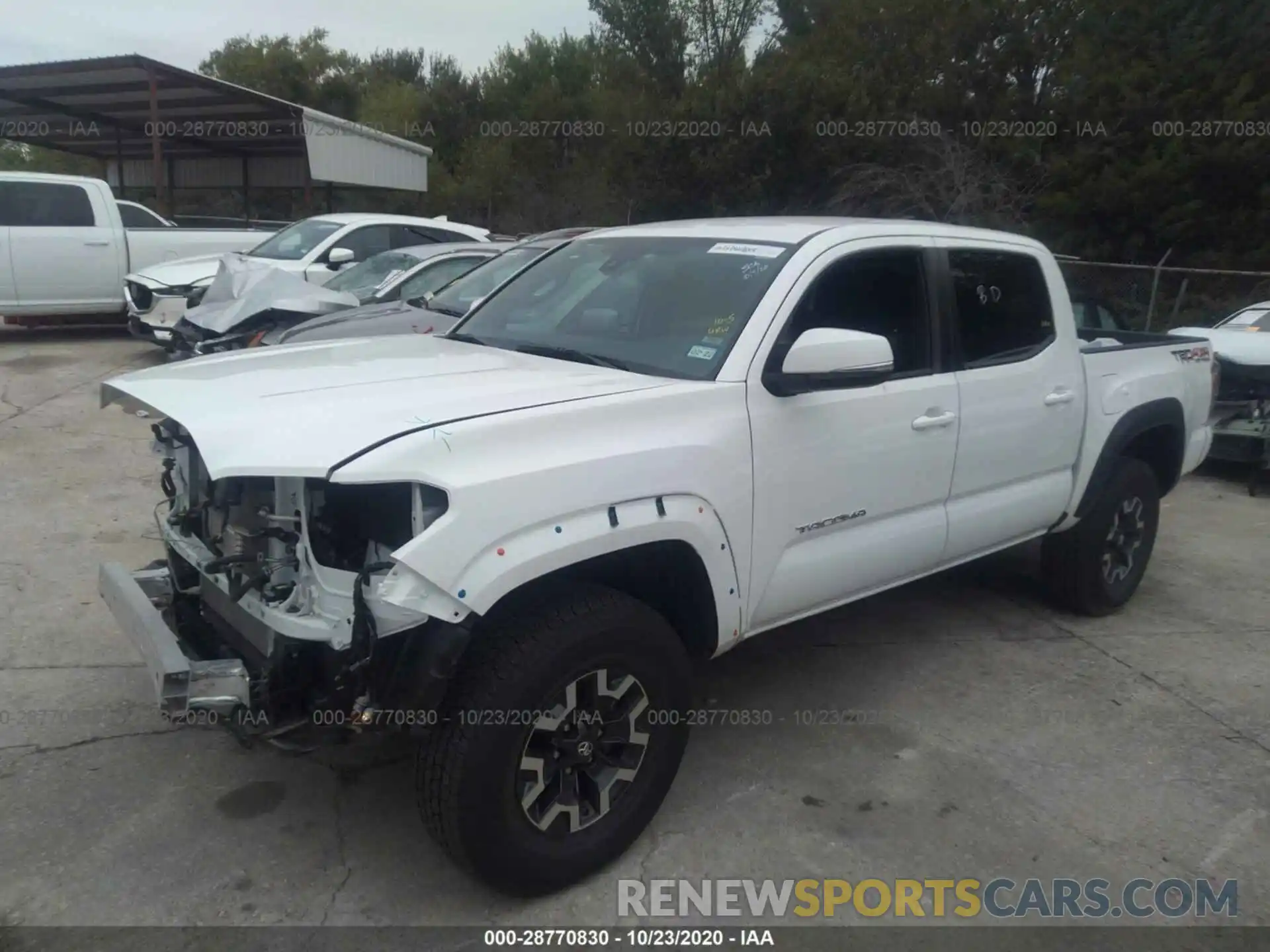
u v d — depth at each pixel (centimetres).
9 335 1412
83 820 336
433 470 264
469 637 272
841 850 338
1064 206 2038
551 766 300
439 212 3212
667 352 356
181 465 340
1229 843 350
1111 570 539
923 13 2366
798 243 377
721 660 479
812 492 359
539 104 3250
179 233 1380
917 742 408
